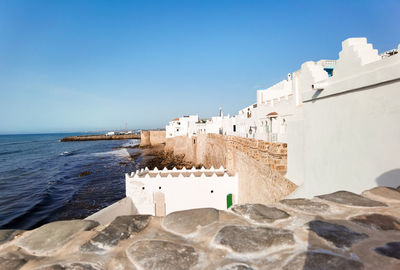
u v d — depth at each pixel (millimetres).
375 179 5227
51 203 30656
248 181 17719
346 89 6004
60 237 2791
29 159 72938
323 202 3760
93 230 2998
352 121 5922
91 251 2488
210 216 3254
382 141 5051
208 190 19891
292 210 3461
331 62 16312
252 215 3232
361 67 5512
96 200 31844
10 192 35344
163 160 63500
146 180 19531
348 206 3555
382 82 4953
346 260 2143
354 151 5859
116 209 16719
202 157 53000
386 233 2684
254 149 16266
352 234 2654
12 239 2805
